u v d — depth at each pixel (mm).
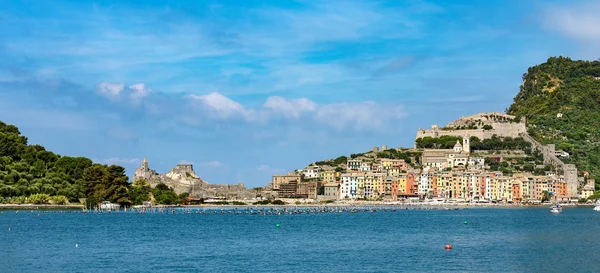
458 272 177125
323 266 189000
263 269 184750
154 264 192750
